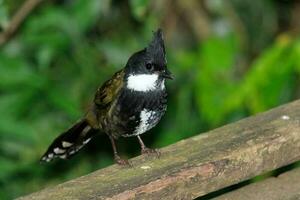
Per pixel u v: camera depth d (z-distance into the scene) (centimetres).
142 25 1437
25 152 1288
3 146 1277
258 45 1491
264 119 831
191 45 1509
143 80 957
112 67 1350
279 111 850
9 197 1302
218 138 797
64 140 1030
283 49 1151
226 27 1449
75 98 1330
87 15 1254
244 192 805
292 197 791
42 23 1267
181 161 757
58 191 711
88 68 1350
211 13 1472
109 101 977
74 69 1352
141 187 717
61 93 1269
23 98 1247
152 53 955
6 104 1248
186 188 741
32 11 1350
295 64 1140
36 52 1322
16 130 1229
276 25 1513
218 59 1217
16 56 1297
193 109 1347
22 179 1318
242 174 775
